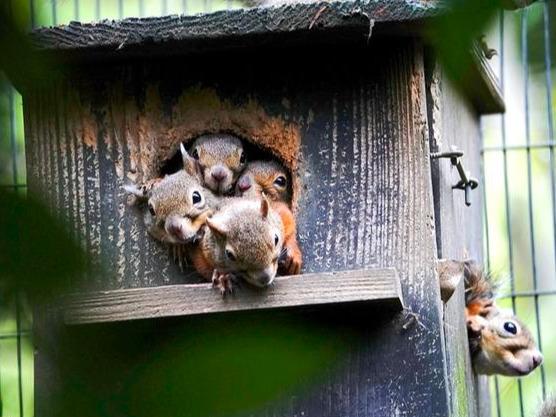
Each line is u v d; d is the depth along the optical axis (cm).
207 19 534
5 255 207
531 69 881
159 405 258
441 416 518
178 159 589
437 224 564
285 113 559
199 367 240
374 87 550
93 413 272
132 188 552
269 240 498
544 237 1094
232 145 569
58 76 552
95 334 519
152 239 555
